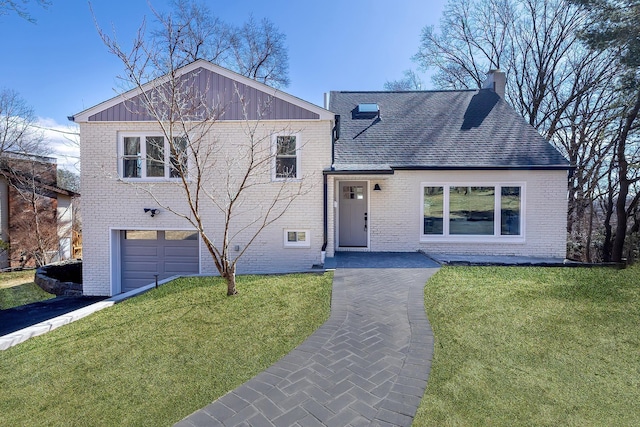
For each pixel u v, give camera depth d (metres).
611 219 17.83
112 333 4.71
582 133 17.55
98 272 9.75
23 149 17.83
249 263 9.44
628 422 2.71
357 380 3.35
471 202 10.52
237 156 9.26
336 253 10.38
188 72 9.16
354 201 11.04
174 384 3.38
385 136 11.70
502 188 10.47
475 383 3.27
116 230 9.82
